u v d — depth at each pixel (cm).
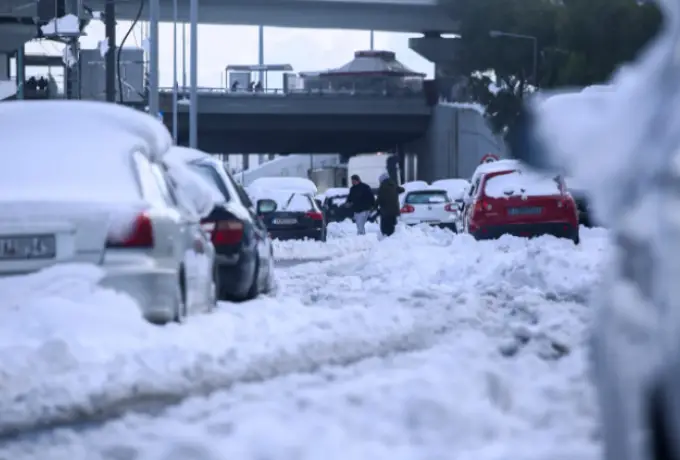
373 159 19775
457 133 19188
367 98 19150
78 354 1761
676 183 824
